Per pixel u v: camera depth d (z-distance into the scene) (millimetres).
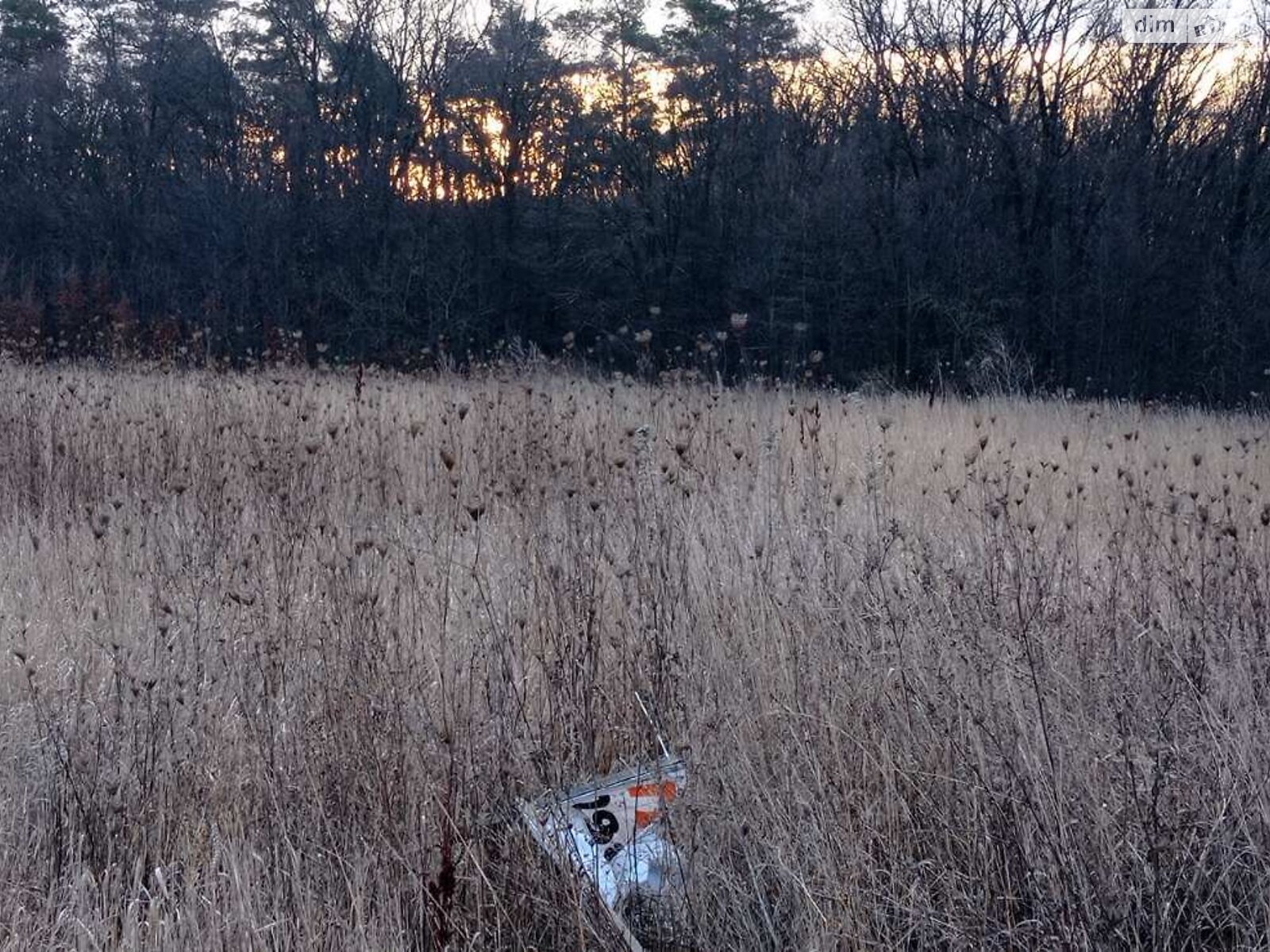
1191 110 31438
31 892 3775
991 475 7996
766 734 4188
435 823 3990
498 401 9391
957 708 4105
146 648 5180
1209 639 4551
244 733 4414
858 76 33812
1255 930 3543
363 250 34438
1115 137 31141
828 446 8828
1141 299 28609
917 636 4348
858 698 4207
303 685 4605
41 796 4273
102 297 27938
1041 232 30422
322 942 3553
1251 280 27875
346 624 4777
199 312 31734
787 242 31688
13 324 25250
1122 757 3953
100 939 3559
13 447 8859
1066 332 29062
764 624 4598
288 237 34094
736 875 3859
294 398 11164
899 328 30375
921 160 32438
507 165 35188
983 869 3771
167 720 4492
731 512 5555
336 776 4137
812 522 5488
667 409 9406
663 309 34406
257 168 36438
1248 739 3910
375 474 7562
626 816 4055
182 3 39844
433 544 5258
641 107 36719
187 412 9992
